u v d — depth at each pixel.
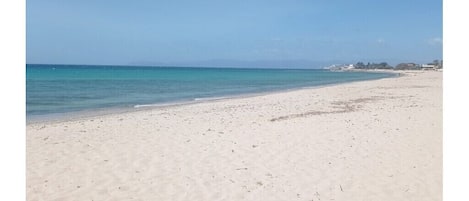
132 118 13.25
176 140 9.30
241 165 7.18
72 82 39.69
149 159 7.66
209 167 7.09
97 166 7.23
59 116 14.66
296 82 46.53
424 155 7.59
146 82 42.12
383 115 12.66
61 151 8.31
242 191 5.90
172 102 20.09
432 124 10.72
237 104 17.80
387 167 6.91
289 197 5.66
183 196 5.74
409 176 6.43
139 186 6.18
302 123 11.34
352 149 8.16
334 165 7.09
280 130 10.28
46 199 5.69
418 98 19.23
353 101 18.31
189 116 13.55
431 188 5.89
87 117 14.11
